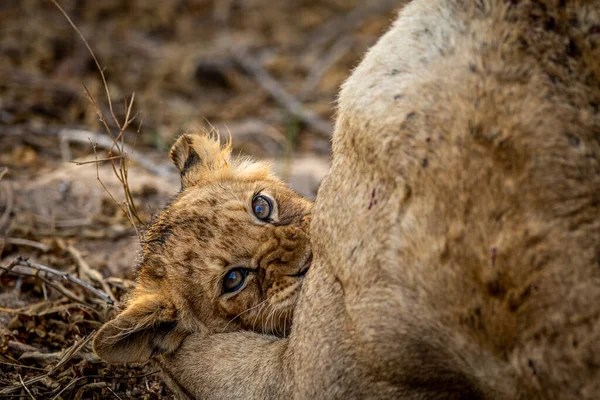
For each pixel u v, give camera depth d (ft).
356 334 16.85
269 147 45.85
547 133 14.65
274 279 23.56
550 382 14.19
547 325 14.06
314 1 66.33
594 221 14.15
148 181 35.83
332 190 18.10
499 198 14.65
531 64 15.40
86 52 52.39
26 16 56.80
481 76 15.56
